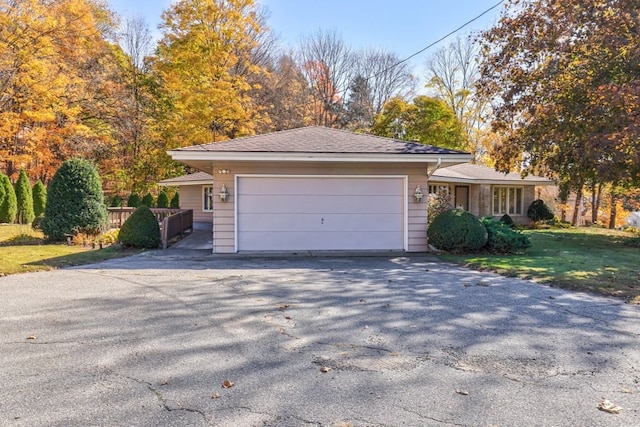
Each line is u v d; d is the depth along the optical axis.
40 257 8.62
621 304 5.01
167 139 22.77
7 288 5.79
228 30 20.36
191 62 19.97
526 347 3.54
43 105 16.70
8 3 14.94
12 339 3.69
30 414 2.41
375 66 31.89
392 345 3.59
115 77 21.91
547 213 19.17
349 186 10.16
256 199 10.01
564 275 6.76
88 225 11.28
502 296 5.41
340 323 4.21
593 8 10.19
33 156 18.16
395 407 2.52
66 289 5.74
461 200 20.06
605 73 10.30
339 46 31.59
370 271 7.36
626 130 9.00
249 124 21.53
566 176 13.31
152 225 10.82
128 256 9.30
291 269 7.57
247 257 9.27
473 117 29.09
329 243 10.14
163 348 3.49
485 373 3.02
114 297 5.28
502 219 18.12
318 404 2.55
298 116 27.25
